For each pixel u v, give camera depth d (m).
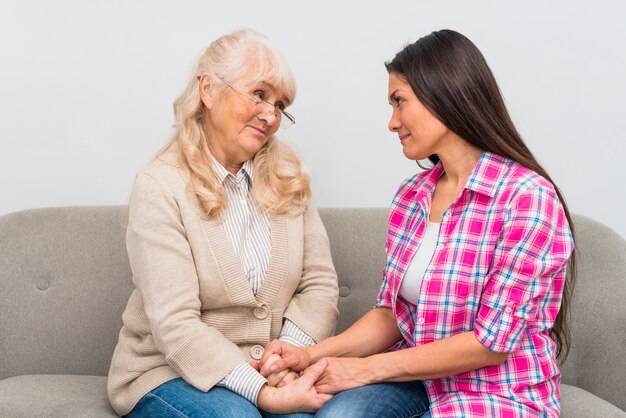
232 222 1.79
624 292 1.88
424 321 1.54
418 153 1.58
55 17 2.34
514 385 1.49
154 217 1.69
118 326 2.13
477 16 2.25
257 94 1.78
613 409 1.62
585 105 2.24
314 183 2.36
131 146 2.36
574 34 2.22
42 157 2.38
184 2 2.33
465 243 1.50
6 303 2.09
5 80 2.35
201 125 1.83
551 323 1.53
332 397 1.58
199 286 1.71
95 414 1.66
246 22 2.33
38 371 2.09
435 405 1.52
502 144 1.51
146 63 2.34
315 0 2.30
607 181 2.26
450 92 1.50
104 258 2.14
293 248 1.85
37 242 2.14
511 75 2.25
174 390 1.61
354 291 2.14
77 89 2.35
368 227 2.16
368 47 2.29
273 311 1.81
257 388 1.58
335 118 2.32
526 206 1.44
